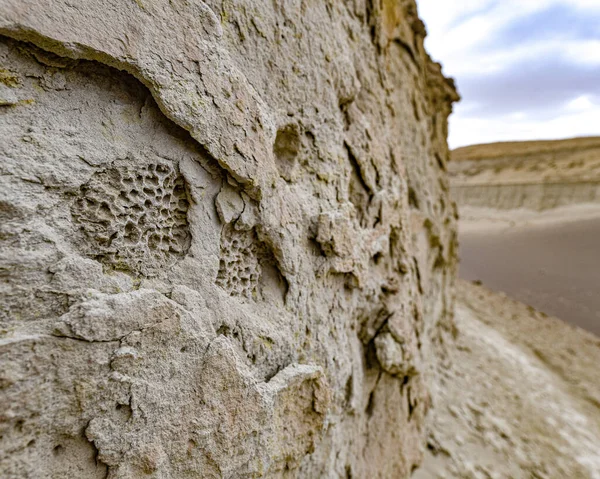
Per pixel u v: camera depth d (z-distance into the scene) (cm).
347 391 71
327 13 63
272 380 49
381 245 77
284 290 55
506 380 186
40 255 32
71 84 35
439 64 194
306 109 58
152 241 41
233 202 47
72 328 32
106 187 37
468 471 108
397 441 86
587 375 235
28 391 30
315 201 60
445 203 197
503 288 451
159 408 37
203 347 41
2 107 31
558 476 125
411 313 93
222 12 45
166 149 41
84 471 33
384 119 86
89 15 33
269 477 49
